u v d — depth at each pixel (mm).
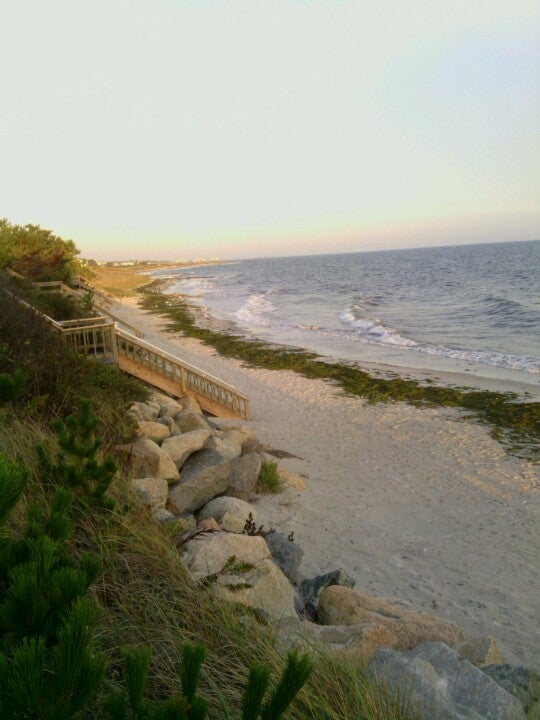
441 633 4246
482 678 3062
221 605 3256
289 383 19547
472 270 83688
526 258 111312
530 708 3076
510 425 14516
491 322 33219
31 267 26391
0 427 4902
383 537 8102
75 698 1353
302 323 36656
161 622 2994
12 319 8148
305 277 97250
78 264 39062
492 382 19047
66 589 1708
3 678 1358
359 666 3049
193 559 4270
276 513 8375
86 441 5020
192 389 14133
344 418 15250
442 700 2807
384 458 12094
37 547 1856
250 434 10766
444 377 19953
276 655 2787
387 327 32781
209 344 28609
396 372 20922
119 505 4328
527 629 5887
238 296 61625
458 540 8164
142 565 3471
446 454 12383
